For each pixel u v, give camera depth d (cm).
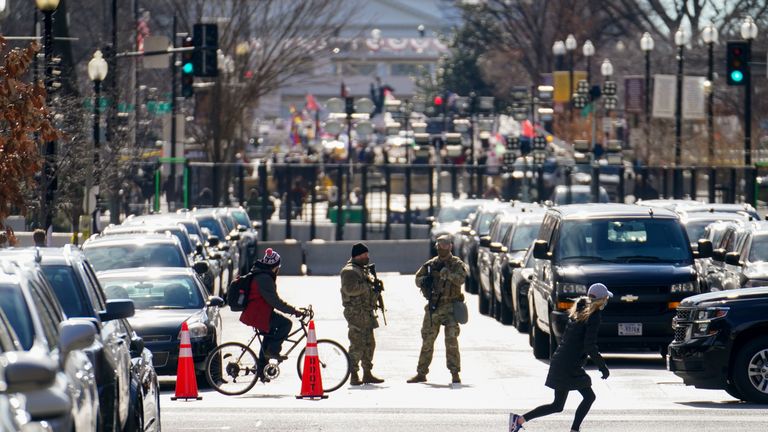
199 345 7119
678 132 18438
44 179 9612
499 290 10925
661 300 7669
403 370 8012
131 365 4456
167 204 17500
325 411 6288
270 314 6919
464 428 5744
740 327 6322
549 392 6956
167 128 17562
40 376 2703
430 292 7319
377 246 18275
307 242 17912
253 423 5872
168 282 7706
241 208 16275
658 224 8169
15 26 18500
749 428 5650
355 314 7262
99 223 11938
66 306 4284
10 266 3400
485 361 8425
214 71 13512
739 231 9238
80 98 12550
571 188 19862
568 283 7769
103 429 3825
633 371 7831
